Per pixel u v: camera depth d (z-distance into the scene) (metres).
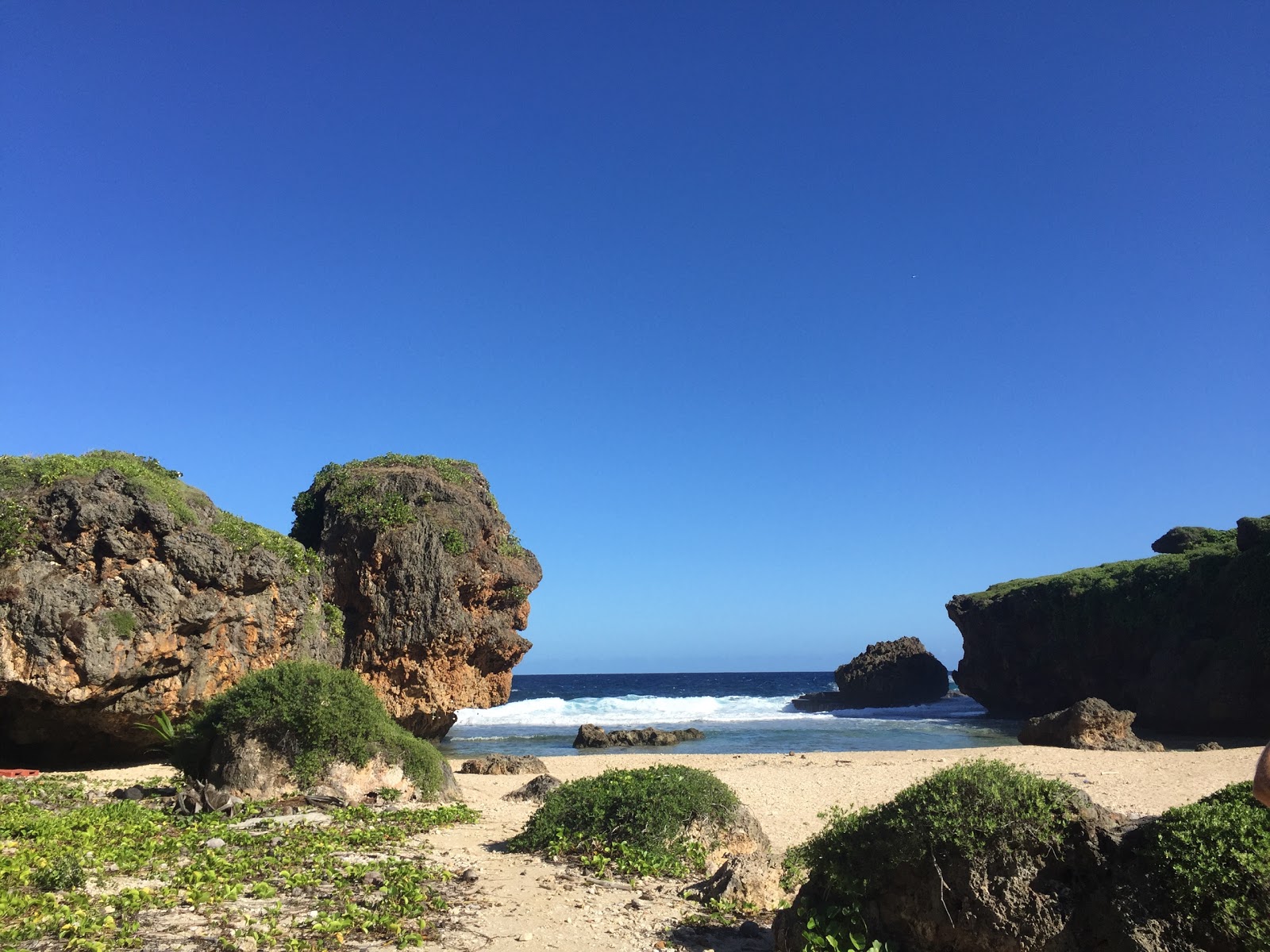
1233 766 25.70
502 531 40.44
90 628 23.39
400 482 38.91
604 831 12.35
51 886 8.99
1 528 23.11
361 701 16.88
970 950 6.84
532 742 45.97
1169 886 6.34
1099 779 23.50
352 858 11.27
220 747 16.08
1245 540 45.50
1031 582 64.62
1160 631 49.03
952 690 105.31
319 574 33.25
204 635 26.23
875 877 7.51
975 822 7.00
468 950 7.93
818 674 199.12
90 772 22.72
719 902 9.91
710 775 13.55
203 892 9.09
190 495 28.41
